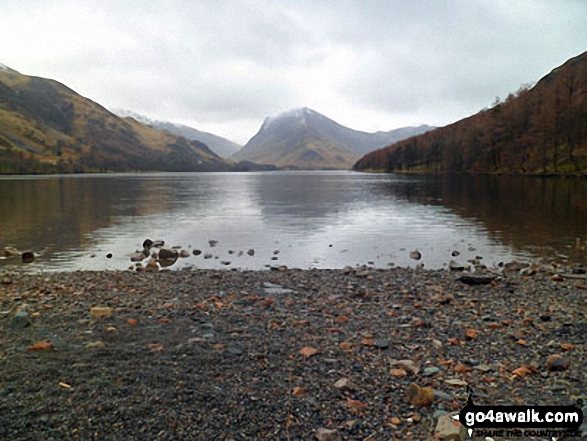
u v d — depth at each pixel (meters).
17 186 103.12
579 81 137.75
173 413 6.21
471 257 22.84
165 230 33.00
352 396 7.00
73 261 22.14
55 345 8.97
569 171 113.00
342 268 20.30
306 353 8.78
